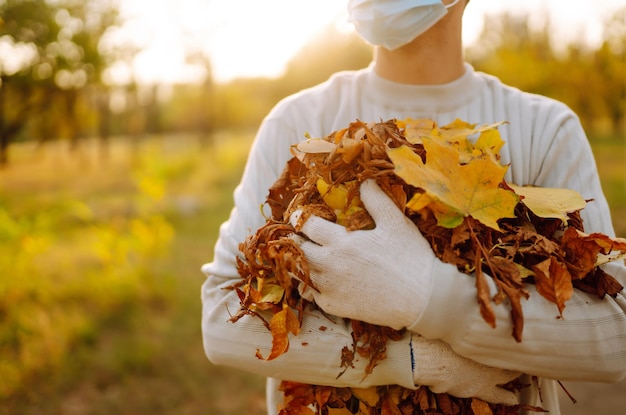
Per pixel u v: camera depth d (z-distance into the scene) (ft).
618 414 12.00
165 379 13.08
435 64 4.09
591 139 63.67
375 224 3.07
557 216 3.12
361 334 3.19
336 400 3.42
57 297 16.10
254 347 3.38
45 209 28.40
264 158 4.10
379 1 3.80
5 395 11.99
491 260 2.96
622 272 3.43
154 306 16.65
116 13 56.29
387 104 4.15
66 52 54.39
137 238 19.08
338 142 3.12
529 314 3.00
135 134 74.33
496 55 51.93
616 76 49.88
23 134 77.10
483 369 3.16
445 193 2.86
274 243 3.00
